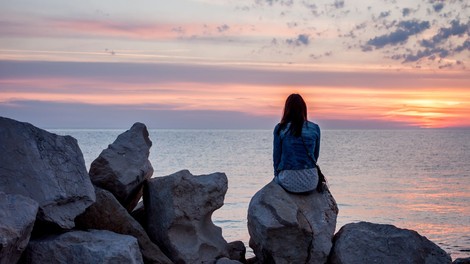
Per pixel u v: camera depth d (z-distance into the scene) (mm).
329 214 10156
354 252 9781
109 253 8250
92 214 9688
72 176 9078
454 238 30672
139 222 10930
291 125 10008
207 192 10406
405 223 37094
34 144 8969
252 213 9992
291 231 9758
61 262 8352
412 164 104375
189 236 10320
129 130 11273
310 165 10125
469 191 58688
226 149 168250
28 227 7816
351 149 177125
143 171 10797
